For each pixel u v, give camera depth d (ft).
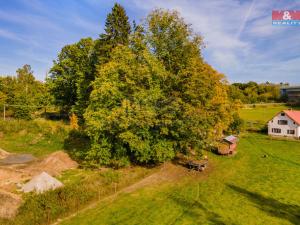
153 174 121.80
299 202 96.22
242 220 81.66
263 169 137.39
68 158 135.95
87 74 207.92
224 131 230.48
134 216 81.25
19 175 109.81
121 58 129.18
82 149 153.07
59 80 224.12
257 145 197.88
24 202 78.48
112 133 118.62
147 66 122.93
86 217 79.66
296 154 171.63
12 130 190.49
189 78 124.06
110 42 203.31
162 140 124.16
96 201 91.30
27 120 224.74
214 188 107.96
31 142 175.83
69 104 236.63
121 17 211.41
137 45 131.54
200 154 135.33
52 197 81.71
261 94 486.38
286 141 212.64
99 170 121.29
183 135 127.85
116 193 99.04
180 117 124.57
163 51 134.21
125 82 124.36
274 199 98.37
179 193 101.14
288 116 231.91
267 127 253.44
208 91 128.67
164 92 127.34
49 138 183.42
